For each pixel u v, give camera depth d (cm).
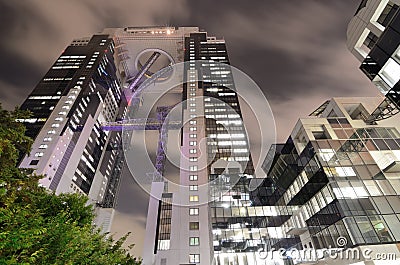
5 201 656
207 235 3541
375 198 1991
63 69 8806
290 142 3017
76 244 738
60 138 6262
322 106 3275
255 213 2928
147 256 3822
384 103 2438
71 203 1163
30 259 488
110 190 9488
